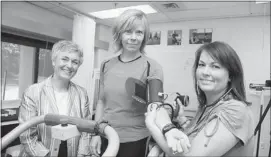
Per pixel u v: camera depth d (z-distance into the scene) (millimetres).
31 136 1043
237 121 696
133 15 1123
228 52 778
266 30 3363
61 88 1234
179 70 3859
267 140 3008
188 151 630
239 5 3004
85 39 3578
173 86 3881
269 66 3332
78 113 1233
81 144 1164
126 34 1146
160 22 4047
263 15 3373
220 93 834
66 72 1153
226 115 710
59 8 3510
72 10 3506
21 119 1102
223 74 783
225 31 3615
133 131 1180
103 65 1328
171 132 663
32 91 1146
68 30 3832
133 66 1194
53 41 3594
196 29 3805
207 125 737
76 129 656
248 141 732
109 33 4668
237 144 710
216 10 3256
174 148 616
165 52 3990
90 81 3555
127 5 3209
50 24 3678
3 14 2926
